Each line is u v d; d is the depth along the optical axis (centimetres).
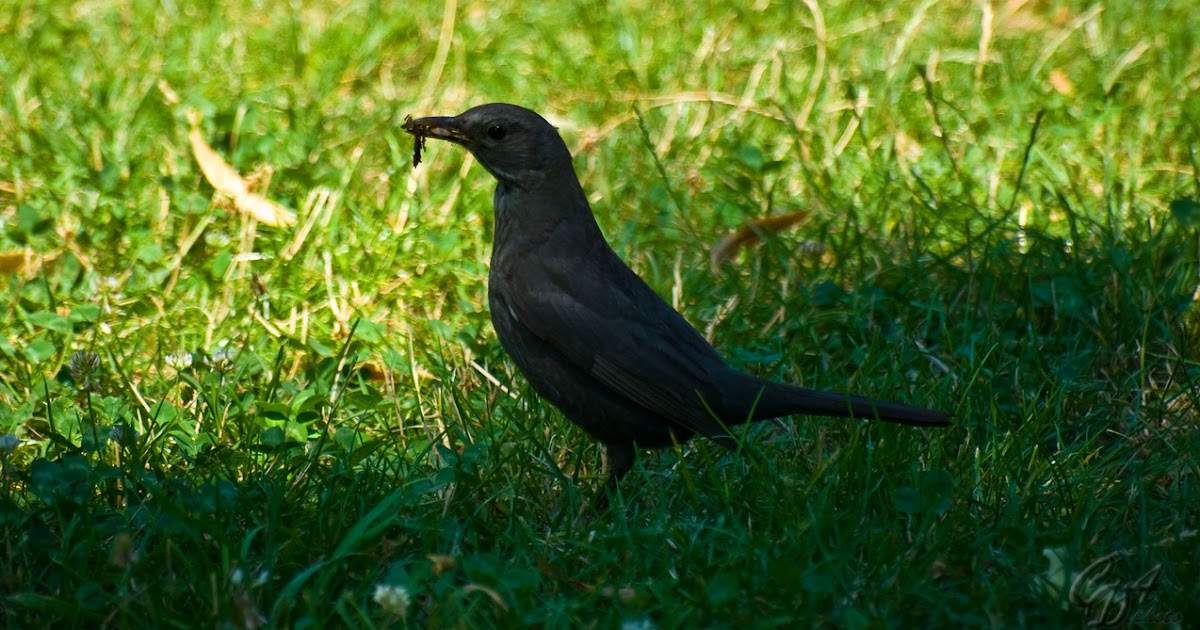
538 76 1560
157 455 894
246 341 1073
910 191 1272
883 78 1529
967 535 797
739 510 838
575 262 897
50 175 1303
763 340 1074
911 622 725
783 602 729
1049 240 1150
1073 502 845
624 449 909
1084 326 1072
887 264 1166
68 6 1688
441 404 981
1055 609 715
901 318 1091
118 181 1291
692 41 1662
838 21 1711
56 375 1025
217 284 1152
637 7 1745
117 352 1060
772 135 1443
